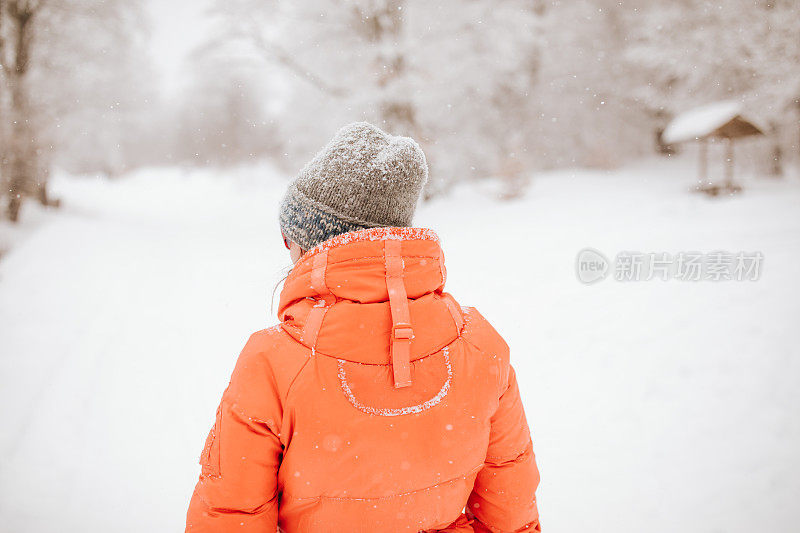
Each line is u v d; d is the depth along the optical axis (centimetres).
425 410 72
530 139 2145
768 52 1538
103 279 755
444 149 1692
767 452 302
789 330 444
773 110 1541
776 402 347
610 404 364
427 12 1485
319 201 79
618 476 291
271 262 857
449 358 76
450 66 1517
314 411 69
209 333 535
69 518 265
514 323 533
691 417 342
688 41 1756
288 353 73
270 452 73
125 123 2417
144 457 320
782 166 1706
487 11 1546
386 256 74
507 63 1623
